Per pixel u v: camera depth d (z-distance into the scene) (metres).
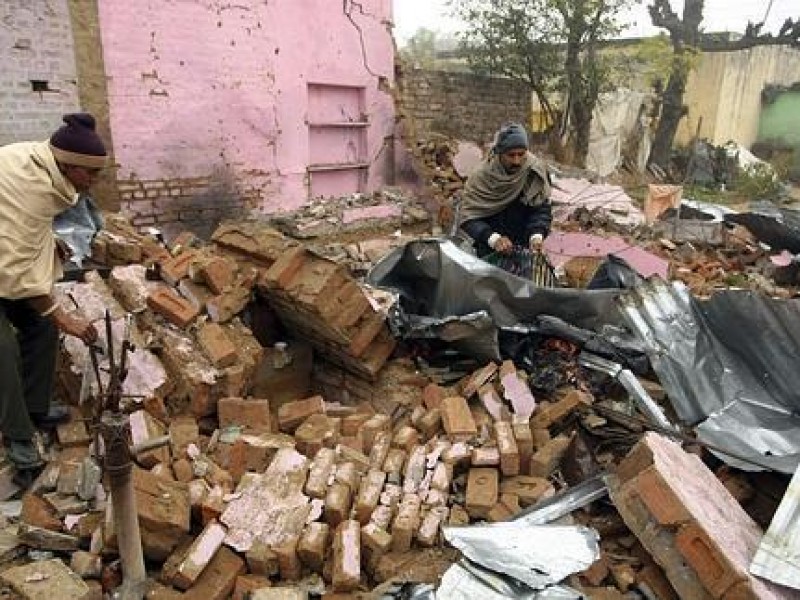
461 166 10.54
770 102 22.61
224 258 4.13
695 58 16.62
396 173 10.89
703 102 21.20
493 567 2.37
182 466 2.93
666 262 7.63
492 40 12.69
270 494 2.78
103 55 6.75
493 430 3.33
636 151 18.06
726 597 2.28
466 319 3.75
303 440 3.24
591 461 3.34
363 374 3.96
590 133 16.12
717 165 18.55
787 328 3.63
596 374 3.82
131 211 7.40
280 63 8.63
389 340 3.95
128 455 2.26
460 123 11.95
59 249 3.67
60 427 3.25
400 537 2.66
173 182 7.72
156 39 7.19
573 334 3.97
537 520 2.73
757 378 3.76
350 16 9.48
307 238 8.58
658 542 2.50
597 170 16.69
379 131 10.47
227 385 3.53
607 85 14.38
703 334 3.89
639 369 3.88
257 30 8.22
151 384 3.43
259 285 3.95
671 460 2.75
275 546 2.54
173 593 2.39
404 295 4.30
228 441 3.25
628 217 10.11
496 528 2.62
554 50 12.81
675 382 3.68
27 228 2.69
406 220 9.78
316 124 9.43
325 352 4.18
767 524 2.98
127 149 7.19
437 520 2.77
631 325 3.89
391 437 3.38
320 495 2.80
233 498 2.74
